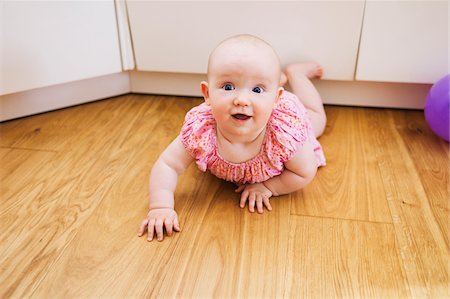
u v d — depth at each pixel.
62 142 1.08
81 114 1.21
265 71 0.71
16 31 1.04
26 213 0.85
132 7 1.13
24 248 0.77
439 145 1.06
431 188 0.91
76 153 1.04
